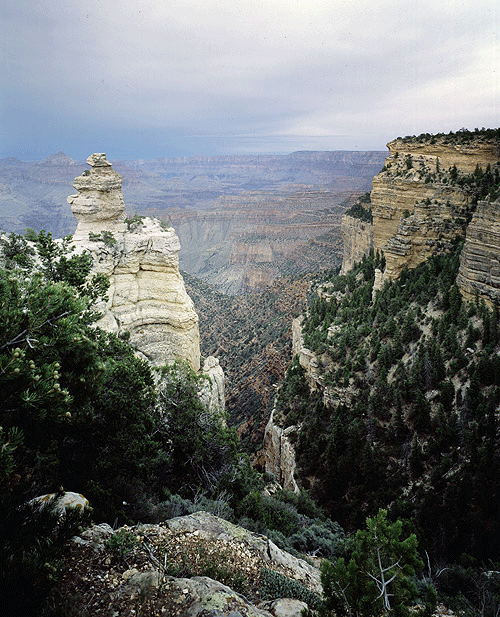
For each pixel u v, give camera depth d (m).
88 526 11.41
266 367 90.88
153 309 49.78
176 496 20.50
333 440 40.44
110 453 19.05
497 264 38.31
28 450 11.34
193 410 26.75
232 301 170.88
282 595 11.84
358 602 9.88
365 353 47.38
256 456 63.81
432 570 24.09
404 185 56.88
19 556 8.28
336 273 112.06
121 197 51.88
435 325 42.84
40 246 26.52
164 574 10.34
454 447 33.69
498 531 26.67
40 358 11.28
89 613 8.66
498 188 39.41
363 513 33.97
